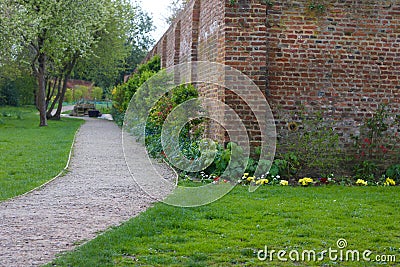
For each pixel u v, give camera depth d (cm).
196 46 1318
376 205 754
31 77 3116
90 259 498
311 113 1033
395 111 1055
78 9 2362
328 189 893
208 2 1175
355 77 1046
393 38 1055
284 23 1028
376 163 1044
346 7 1043
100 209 733
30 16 2202
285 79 1029
